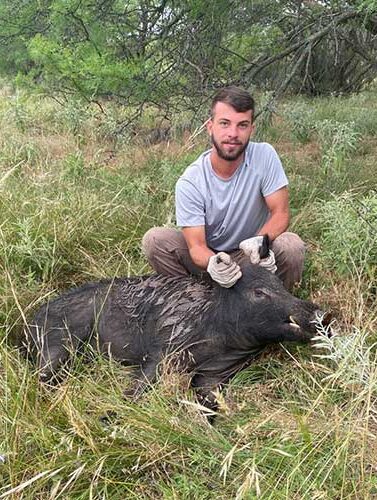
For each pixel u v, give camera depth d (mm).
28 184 6664
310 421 3418
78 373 4039
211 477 3197
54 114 11242
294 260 4484
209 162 4375
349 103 12852
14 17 8539
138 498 3066
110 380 3883
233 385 3896
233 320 3900
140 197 6418
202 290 4180
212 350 4008
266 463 3209
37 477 2969
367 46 11047
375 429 3389
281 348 4168
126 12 7629
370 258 4645
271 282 3865
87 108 9398
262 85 9773
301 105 10016
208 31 7301
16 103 10430
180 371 3979
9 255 5203
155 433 3338
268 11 7508
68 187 6473
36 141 9047
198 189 4344
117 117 9242
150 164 7883
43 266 5277
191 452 3268
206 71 7594
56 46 7359
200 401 3871
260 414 3590
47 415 3438
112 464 3227
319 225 5680
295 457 3080
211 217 4426
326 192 6426
